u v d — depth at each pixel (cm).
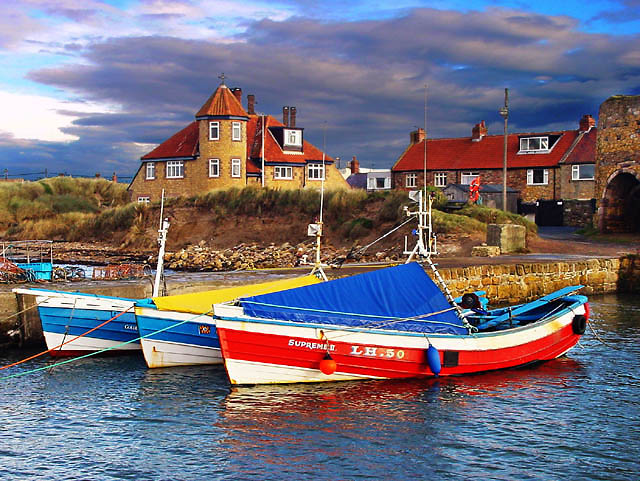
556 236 4931
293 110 7781
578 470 1326
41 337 2289
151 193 7038
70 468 1335
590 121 6831
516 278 3256
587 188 6481
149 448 1425
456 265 3231
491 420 1581
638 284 3597
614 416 1616
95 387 1812
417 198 2031
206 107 6656
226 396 1719
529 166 6744
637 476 1304
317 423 1548
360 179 9975
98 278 3064
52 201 6881
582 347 2286
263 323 1706
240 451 1408
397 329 1812
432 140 7769
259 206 5500
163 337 1950
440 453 1398
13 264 2981
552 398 1741
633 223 4869
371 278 1845
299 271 3181
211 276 3006
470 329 1898
